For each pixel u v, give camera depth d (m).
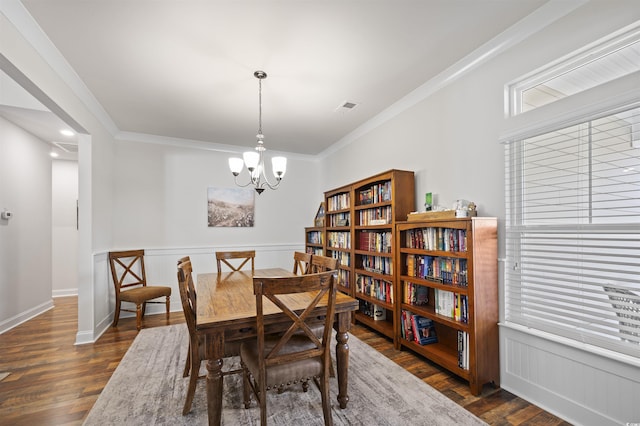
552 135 1.91
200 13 1.84
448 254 2.24
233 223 4.82
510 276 2.09
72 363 2.52
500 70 2.16
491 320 2.10
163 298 4.24
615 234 1.56
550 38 1.85
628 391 1.49
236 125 3.88
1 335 3.21
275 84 2.77
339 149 4.66
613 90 1.56
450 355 2.34
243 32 2.03
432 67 2.51
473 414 1.80
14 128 3.54
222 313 1.65
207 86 2.80
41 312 4.04
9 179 3.46
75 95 2.71
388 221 3.03
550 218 1.88
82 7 1.77
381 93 2.98
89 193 3.10
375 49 2.24
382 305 3.01
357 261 3.62
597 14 1.63
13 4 1.72
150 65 2.43
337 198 4.17
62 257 5.06
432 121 2.79
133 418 1.76
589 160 1.70
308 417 1.79
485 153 2.27
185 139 4.47
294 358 1.59
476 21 1.95
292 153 5.33
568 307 1.74
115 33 2.02
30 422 1.75
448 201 2.60
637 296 1.47
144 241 4.21
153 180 4.30
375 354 2.67
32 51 2.00
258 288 1.48
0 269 3.30
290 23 1.94
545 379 1.85
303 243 5.37
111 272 3.71
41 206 4.08
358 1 1.75
